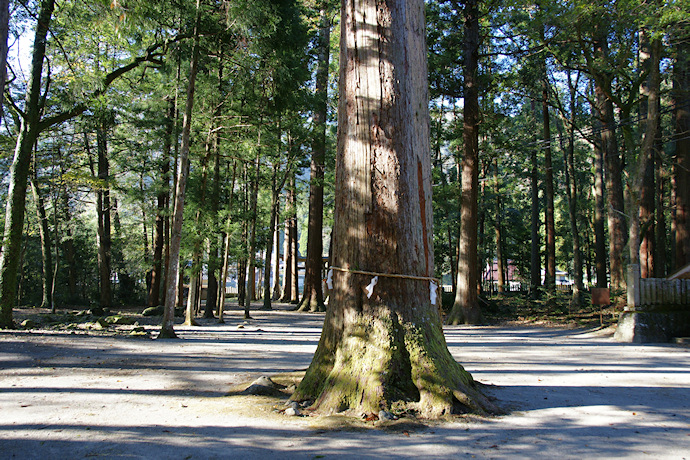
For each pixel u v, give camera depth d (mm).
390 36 5348
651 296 13359
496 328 18469
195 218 17203
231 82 16875
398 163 5238
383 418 4371
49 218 24281
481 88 21391
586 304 23875
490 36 20641
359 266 5152
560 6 14938
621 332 13172
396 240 5141
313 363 5285
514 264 43562
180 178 12398
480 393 5062
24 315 17984
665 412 4816
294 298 37094
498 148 23922
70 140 22250
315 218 27734
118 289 31781
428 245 5414
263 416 4531
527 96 22422
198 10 12711
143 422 4297
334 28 30344
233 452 3510
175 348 9961
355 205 5254
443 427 4203
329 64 29641
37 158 21078
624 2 13406
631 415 4672
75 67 14398
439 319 5363
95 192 23688
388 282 5094
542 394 5598
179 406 4934
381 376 4715
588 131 21250
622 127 17438
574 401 5250
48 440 3740
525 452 3553
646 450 3619
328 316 5363
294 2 17453
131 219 31219
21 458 3352
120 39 13422
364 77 5332
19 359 7656
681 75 16766
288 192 35406
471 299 20484
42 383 5988
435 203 26750
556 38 16750
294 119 21219
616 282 19172
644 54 17641
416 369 4805
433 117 26625
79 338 10562
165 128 20984
